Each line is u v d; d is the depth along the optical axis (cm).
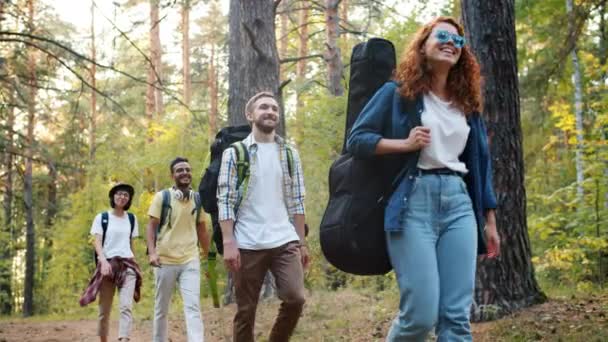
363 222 366
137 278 768
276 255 480
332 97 1633
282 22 2478
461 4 762
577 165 1249
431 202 352
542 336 622
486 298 734
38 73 1310
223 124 2406
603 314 678
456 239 353
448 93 368
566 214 1203
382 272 381
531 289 751
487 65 738
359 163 367
